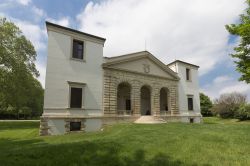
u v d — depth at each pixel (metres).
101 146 11.27
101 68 27.33
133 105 30.05
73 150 10.44
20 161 8.88
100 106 26.17
